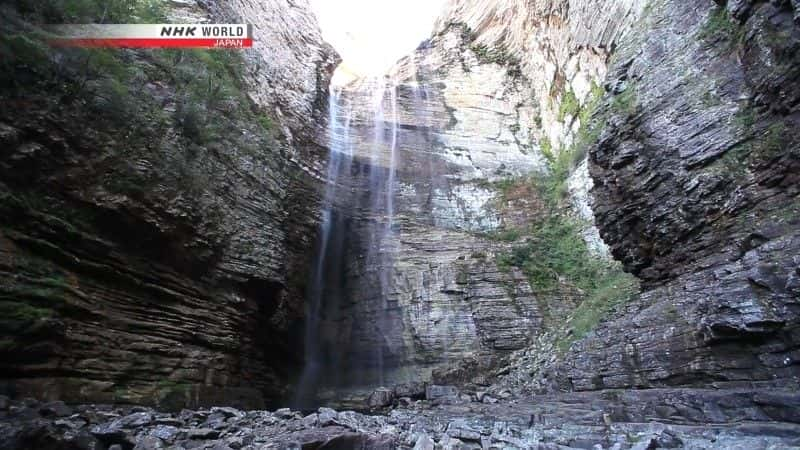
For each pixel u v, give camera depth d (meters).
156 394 10.12
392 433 7.76
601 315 14.07
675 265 10.60
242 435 7.40
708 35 11.14
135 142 10.81
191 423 8.15
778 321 7.33
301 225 17.59
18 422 6.72
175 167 11.70
